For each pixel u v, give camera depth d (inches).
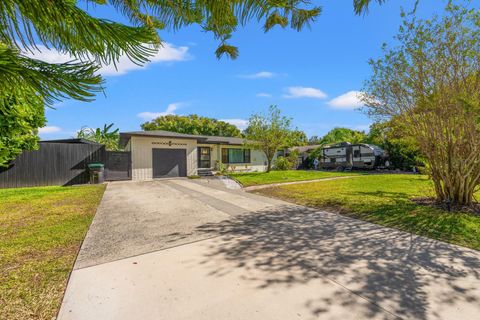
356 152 781.9
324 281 97.0
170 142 565.0
